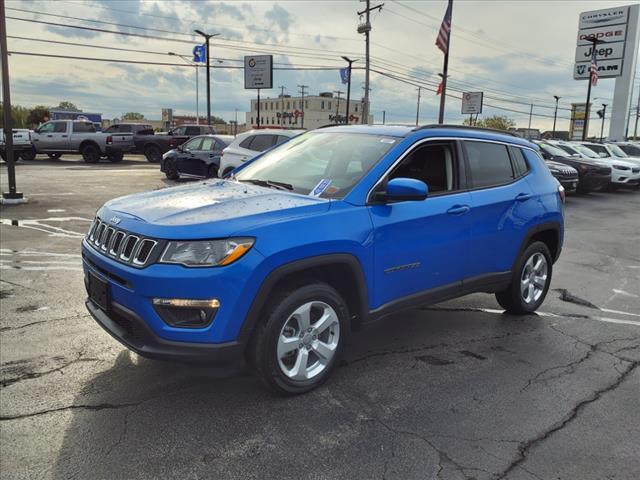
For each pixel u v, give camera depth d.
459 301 5.85
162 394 3.53
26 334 4.48
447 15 22.89
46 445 2.94
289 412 3.35
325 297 3.52
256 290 3.12
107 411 3.30
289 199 3.58
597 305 5.91
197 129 27.23
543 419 3.38
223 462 2.84
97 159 25.95
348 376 3.90
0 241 8.15
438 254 4.16
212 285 3.01
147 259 3.07
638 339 4.86
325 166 4.15
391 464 2.87
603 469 2.88
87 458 2.84
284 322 3.33
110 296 3.33
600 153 20.91
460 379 3.91
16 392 3.51
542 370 4.12
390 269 3.82
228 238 3.07
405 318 5.23
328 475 2.76
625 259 8.42
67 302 5.33
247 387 3.65
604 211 14.33
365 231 3.60
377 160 3.93
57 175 19.09
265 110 153.25
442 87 23.42
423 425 3.26
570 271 7.51
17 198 11.96
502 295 5.28
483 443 3.09
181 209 3.38
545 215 5.20
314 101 134.25
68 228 9.29
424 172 4.21
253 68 33.84
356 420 3.29
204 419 3.24
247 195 3.70
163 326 3.05
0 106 47.38
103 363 3.96
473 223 4.42
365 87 39.56
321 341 3.63
